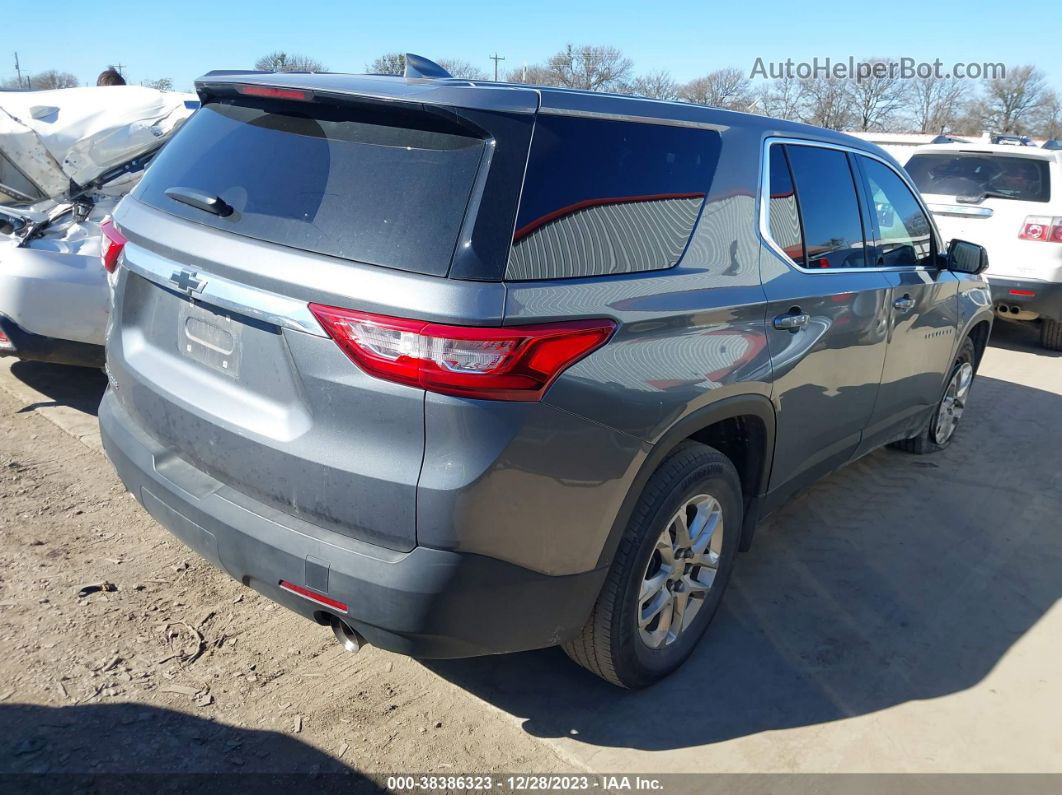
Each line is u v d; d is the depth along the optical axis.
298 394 2.16
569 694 2.80
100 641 2.83
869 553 3.89
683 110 2.71
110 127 4.67
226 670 2.76
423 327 1.95
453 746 2.52
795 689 2.90
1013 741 2.71
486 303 1.97
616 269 2.32
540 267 2.11
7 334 4.43
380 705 2.67
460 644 2.17
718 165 2.77
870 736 2.69
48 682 2.61
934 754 2.63
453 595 2.07
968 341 4.97
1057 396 6.59
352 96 2.19
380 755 2.46
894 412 4.16
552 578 2.25
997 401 6.36
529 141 2.16
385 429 2.04
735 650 3.10
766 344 2.84
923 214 4.28
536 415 2.07
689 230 2.61
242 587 3.23
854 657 3.10
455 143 2.13
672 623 2.86
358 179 2.17
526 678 2.87
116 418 2.77
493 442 2.02
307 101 2.30
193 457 2.45
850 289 3.35
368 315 2.00
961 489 4.67
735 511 2.95
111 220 2.84
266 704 2.62
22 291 4.35
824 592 3.54
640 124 2.51
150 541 3.48
